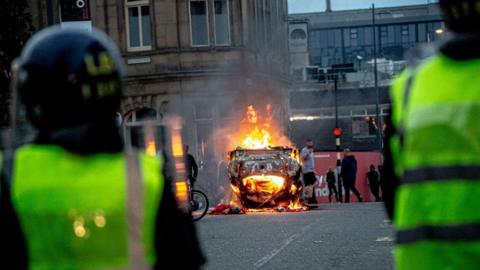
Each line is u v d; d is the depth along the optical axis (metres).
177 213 3.62
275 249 15.16
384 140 4.21
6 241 3.46
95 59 3.57
